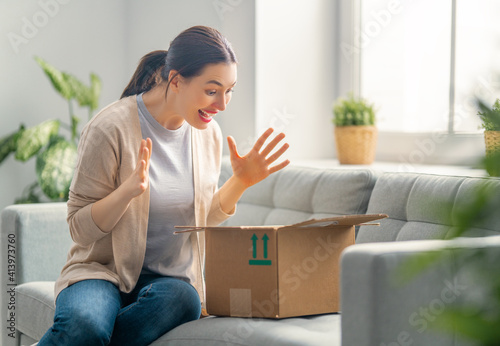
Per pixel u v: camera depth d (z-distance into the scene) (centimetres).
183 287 158
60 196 310
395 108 267
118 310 154
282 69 279
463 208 48
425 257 53
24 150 308
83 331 142
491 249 56
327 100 290
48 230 220
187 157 173
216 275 152
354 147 250
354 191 193
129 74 357
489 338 45
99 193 160
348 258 118
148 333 153
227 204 175
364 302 116
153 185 164
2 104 324
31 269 216
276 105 278
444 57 241
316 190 206
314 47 286
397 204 180
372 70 278
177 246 170
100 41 349
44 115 336
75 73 343
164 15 325
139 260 162
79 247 169
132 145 162
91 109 329
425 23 250
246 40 275
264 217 225
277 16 276
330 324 144
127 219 160
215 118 296
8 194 330
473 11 226
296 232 147
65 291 155
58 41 337
